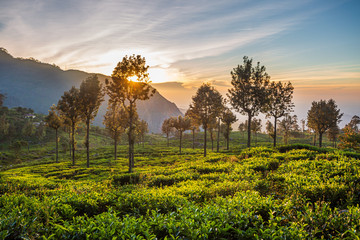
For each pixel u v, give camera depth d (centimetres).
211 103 3912
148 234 514
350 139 2873
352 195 741
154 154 5791
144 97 3064
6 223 549
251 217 592
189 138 10844
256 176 1218
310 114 4869
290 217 608
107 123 4903
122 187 1302
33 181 1933
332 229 535
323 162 1277
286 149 2277
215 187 1014
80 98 4044
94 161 4809
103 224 557
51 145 9512
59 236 539
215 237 526
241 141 9275
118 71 2966
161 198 806
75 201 822
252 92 3906
